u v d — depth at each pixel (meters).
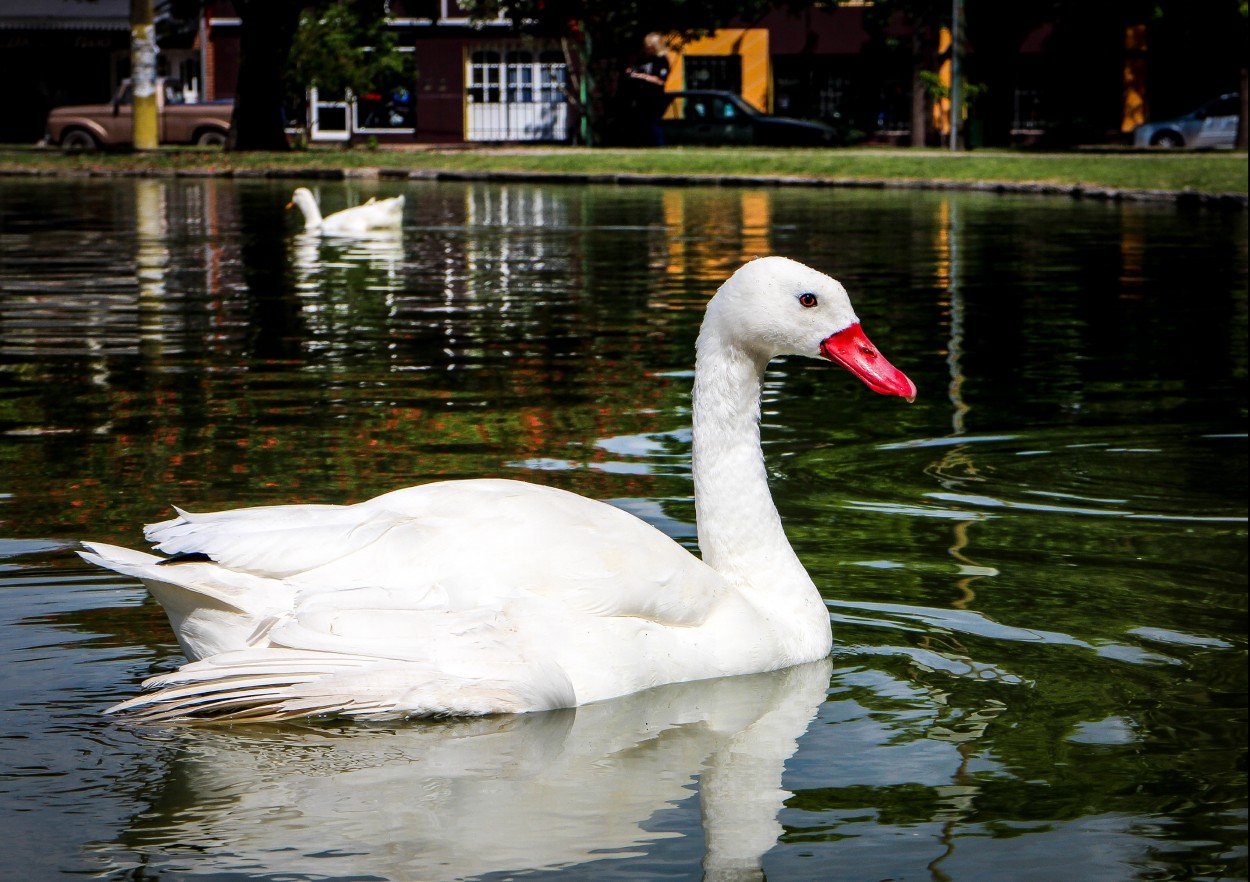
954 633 4.81
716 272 15.89
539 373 9.79
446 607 4.04
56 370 9.82
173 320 12.21
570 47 46.06
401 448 7.51
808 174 32.38
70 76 46.94
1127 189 27.31
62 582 5.18
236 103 39.06
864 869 3.20
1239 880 3.13
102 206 24.72
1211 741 3.90
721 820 3.43
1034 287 14.77
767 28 46.41
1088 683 4.34
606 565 4.22
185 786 3.60
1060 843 3.31
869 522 6.21
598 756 3.81
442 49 47.28
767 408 8.80
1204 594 5.21
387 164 34.59
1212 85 45.94
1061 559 5.65
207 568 4.00
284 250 18.12
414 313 12.77
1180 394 9.22
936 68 43.94
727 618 4.42
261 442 7.62
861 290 14.52
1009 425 8.27
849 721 4.06
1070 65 46.47
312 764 3.74
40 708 4.08
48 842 3.30
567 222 22.41
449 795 3.56
